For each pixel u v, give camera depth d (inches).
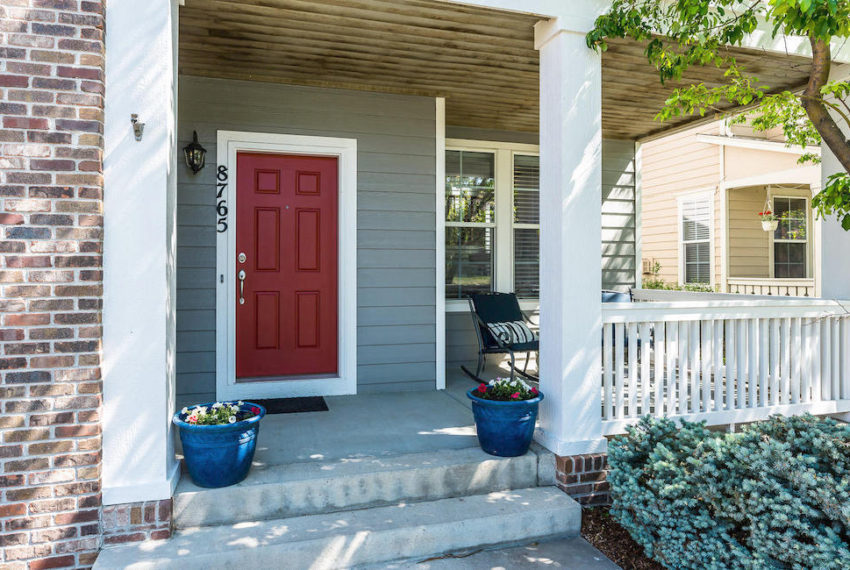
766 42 140.3
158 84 95.6
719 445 98.1
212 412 105.9
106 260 93.7
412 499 112.0
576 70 122.3
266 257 171.6
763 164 307.4
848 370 152.9
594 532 112.8
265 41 140.4
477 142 223.8
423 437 132.4
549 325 126.4
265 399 167.8
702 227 346.0
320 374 177.5
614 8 116.1
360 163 177.2
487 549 105.7
